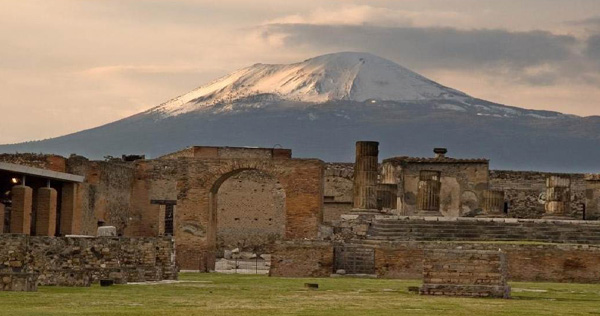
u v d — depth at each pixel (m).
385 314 59.44
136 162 145.88
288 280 94.31
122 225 142.62
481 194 149.62
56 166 130.88
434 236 112.12
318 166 120.00
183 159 121.00
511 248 98.81
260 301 66.88
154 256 89.44
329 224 120.50
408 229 112.38
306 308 62.38
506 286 72.81
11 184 115.12
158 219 145.12
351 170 158.25
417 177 151.00
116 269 82.88
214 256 122.81
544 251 98.44
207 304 64.19
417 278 100.06
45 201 115.50
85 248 84.19
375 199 122.19
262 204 151.50
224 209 151.50
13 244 81.12
